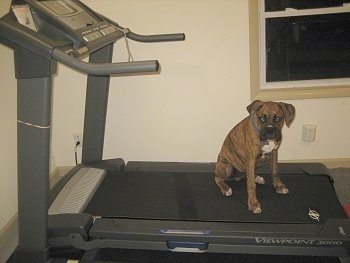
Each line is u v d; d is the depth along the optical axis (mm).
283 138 2275
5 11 1728
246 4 1943
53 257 1519
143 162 2104
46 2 1407
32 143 1268
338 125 2219
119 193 1758
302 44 2119
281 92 2133
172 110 2246
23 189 1320
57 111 2264
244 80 2129
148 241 1441
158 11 1978
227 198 1670
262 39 2080
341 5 2010
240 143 1593
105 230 1445
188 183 1833
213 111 2229
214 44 2045
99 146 2031
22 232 1378
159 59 2102
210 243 1420
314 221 1463
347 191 2031
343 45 2105
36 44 1140
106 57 1812
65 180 1875
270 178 1834
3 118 1749
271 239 1367
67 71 2152
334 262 1437
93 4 1973
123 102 2240
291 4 2023
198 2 1947
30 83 1204
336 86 2137
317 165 1955
